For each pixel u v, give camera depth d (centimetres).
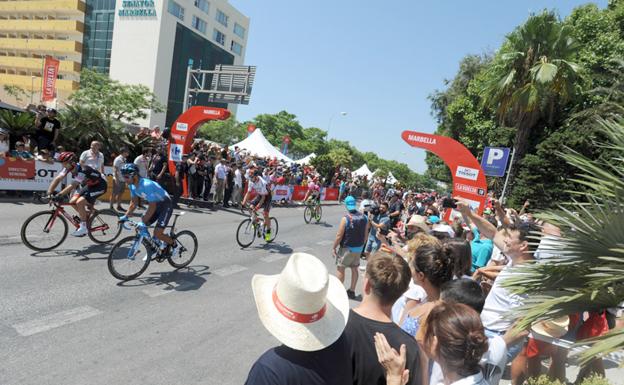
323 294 142
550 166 1708
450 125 2466
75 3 5484
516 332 225
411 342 169
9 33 6147
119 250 502
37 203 860
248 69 2000
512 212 493
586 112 1539
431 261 241
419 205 1484
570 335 312
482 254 513
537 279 240
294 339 138
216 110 1117
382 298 178
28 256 536
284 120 7975
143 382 300
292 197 1877
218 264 652
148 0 5272
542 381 251
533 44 1534
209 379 319
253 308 484
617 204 213
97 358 324
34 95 5875
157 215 524
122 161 924
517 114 1683
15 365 297
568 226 232
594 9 2114
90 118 1152
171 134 1193
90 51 5719
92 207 620
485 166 828
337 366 144
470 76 2589
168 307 448
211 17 6241
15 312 378
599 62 1858
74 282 473
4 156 838
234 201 1395
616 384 277
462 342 146
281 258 759
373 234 809
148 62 5375
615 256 212
